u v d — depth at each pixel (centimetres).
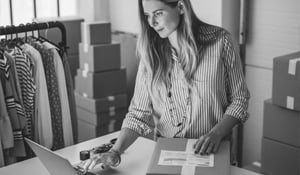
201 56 206
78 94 380
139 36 206
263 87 355
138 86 218
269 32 343
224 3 347
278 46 340
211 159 187
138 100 218
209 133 199
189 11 198
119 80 378
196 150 193
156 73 209
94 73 363
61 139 265
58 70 260
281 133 303
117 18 436
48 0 411
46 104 255
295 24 328
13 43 255
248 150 372
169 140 206
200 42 206
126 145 210
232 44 207
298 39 329
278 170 310
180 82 208
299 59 288
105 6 438
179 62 206
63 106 263
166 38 207
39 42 267
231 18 352
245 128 371
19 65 248
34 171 208
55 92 260
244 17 351
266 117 310
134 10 418
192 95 208
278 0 333
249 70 361
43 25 263
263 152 317
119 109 381
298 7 324
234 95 211
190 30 198
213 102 207
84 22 377
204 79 205
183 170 179
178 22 199
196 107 208
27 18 398
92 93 365
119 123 385
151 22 197
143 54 207
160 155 192
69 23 390
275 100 300
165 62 208
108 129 378
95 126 369
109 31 371
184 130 213
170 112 213
